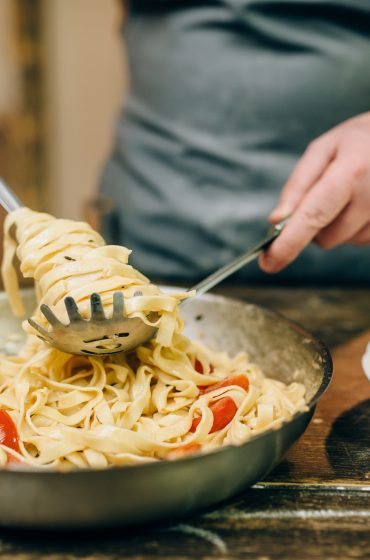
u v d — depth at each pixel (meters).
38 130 3.88
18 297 1.21
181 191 1.93
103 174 2.16
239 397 1.09
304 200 1.25
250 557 0.81
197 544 0.84
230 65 1.85
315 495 0.94
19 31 3.73
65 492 0.78
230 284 1.83
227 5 1.81
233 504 0.91
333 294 1.75
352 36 1.80
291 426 0.88
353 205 1.31
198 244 1.95
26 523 0.82
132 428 1.06
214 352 1.30
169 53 1.92
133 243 2.04
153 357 1.12
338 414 1.16
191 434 1.05
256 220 1.88
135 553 0.82
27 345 1.23
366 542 0.84
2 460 0.96
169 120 1.95
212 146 1.89
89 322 0.94
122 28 2.16
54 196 3.98
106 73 3.81
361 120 1.40
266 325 1.24
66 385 1.11
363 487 0.95
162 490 0.80
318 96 1.83
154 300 0.99
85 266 1.03
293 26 1.80
